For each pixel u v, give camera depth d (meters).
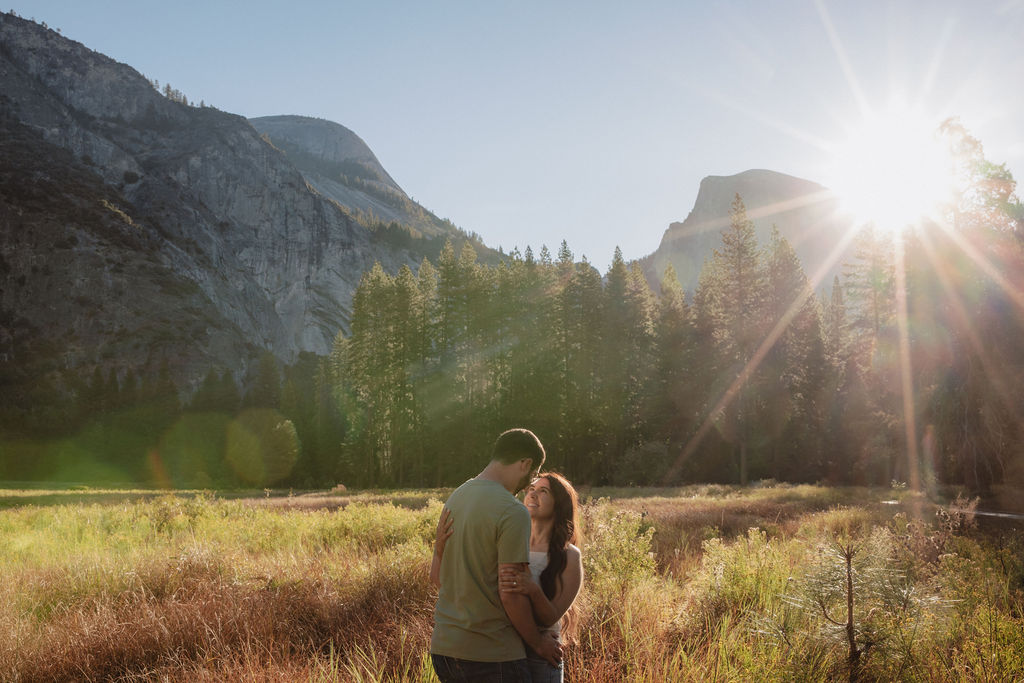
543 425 62.00
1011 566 7.39
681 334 61.97
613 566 6.82
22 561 9.77
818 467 55.03
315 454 84.69
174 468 95.19
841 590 4.25
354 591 6.23
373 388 71.94
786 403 55.44
